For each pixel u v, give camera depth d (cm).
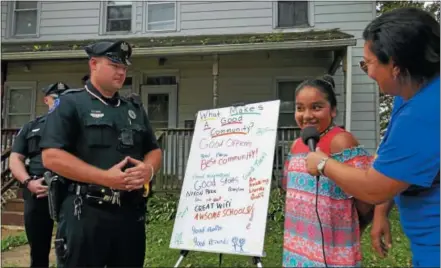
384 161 115
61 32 892
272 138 265
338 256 172
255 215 252
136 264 219
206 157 288
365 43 124
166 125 848
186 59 838
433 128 108
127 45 220
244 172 267
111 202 205
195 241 266
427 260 114
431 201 112
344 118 741
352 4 798
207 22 846
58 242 204
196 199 279
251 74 822
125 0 883
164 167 673
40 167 291
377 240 162
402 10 118
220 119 293
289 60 811
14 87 896
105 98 217
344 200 174
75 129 206
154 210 612
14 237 526
